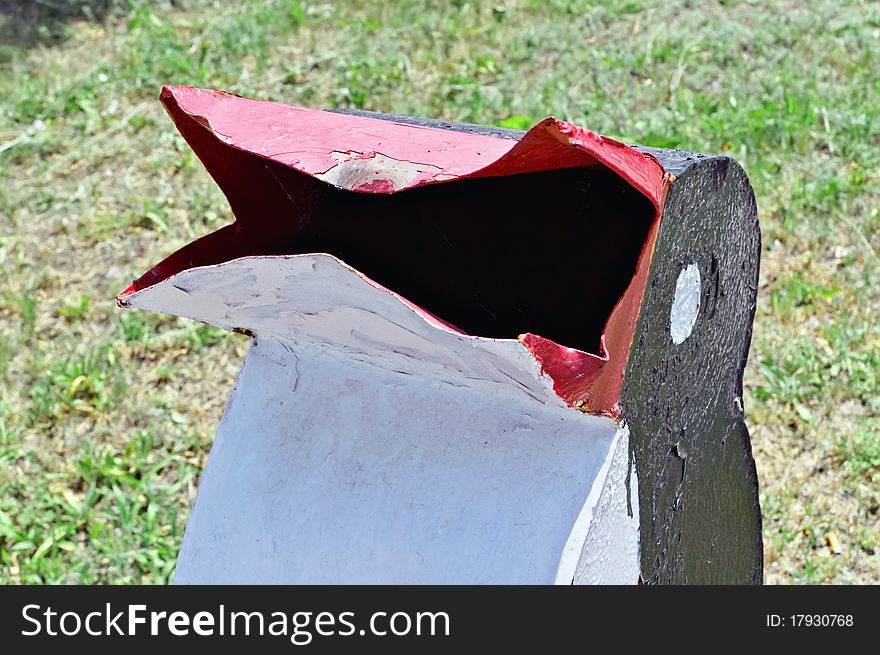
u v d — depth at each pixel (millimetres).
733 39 4859
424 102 4613
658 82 4633
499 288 1706
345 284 1387
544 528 1541
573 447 1557
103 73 5047
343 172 1497
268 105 1721
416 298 1732
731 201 1770
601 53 4852
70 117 4836
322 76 4898
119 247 4105
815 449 3154
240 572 1787
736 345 1977
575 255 1665
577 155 1398
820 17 5000
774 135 4230
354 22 5223
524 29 5117
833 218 3891
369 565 1670
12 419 3428
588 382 1405
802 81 4539
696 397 1844
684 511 1890
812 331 3520
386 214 1806
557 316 1657
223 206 4223
